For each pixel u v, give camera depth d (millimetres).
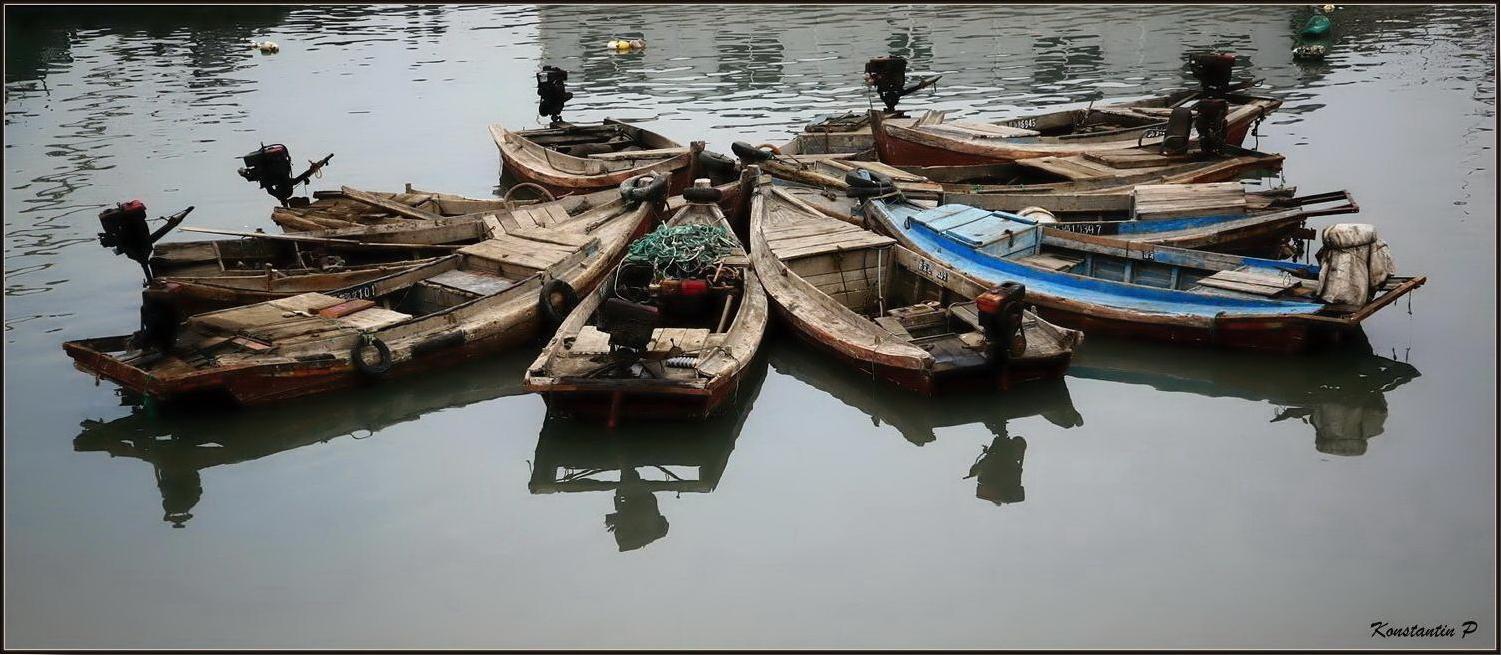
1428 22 44781
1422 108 30812
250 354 14031
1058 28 46406
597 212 19938
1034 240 18094
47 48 44312
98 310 18219
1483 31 42281
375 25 51125
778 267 16922
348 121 32719
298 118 33031
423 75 39562
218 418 14055
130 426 14312
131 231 16578
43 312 18125
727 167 22000
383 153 29250
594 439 13938
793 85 36938
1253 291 15289
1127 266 17328
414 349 14672
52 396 15094
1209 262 16453
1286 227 18516
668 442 13891
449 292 16750
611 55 43031
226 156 28562
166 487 12992
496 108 34250
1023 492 12695
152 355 13852
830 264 17484
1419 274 18641
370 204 21047
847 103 34062
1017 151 23875
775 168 22672
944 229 18156
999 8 51719
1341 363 15172
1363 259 14297
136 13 52938
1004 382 14273
